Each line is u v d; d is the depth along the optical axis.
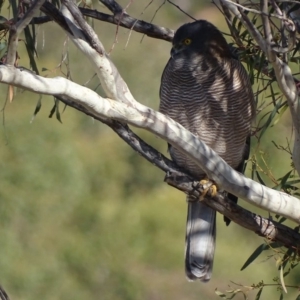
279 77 6.21
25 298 15.73
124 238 18.31
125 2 15.77
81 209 17.39
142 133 19.98
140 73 20.12
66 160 17.02
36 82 5.80
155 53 20.48
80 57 16.06
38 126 16.89
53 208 16.75
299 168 6.75
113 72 6.20
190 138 6.43
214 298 18.14
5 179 16.33
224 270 18.45
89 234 17.55
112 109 6.18
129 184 20.12
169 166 7.35
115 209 18.77
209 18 21.55
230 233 19.80
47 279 16.06
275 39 6.91
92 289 16.89
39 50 16.47
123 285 17.30
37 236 16.33
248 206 16.14
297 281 14.41
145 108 6.29
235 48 8.80
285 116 13.46
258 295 7.57
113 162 19.97
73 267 16.70
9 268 15.74
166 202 19.61
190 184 7.32
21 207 16.33
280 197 6.72
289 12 6.73
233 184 6.61
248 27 6.02
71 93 5.98
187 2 22.08
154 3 16.28
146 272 18.33
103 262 17.34
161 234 18.95
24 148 16.58
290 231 7.25
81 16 6.15
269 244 7.25
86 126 20.62
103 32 18.20
